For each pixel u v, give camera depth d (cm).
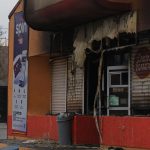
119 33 1478
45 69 2067
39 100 2062
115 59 1700
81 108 1833
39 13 1683
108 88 1712
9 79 2192
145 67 1534
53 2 1589
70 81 1909
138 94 1564
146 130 1432
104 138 1617
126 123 1515
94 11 1471
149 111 1516
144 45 1534
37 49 1977
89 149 1571
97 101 1720
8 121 2178
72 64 1847
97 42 1639
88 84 1812
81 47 1677
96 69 1805
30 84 2055
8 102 2186
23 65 2081
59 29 1789
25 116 2048
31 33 2020
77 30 1706
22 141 1945
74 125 1702
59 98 1992
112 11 1444
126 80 1648
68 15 1566
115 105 1684
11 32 2192
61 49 1830
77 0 1470
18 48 2120
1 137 2266
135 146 1470
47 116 1902
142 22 1365
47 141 1861
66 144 1703
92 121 1680
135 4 1387
